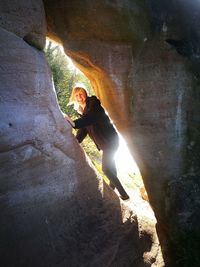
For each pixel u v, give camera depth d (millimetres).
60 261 3574
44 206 3484
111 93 5051
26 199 3275
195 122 4965
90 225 4105
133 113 5027
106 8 4512
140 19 4832
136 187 8383
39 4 3814
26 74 3445
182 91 4941
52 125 3709
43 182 3477
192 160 4961
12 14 3406
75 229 3883
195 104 4969
